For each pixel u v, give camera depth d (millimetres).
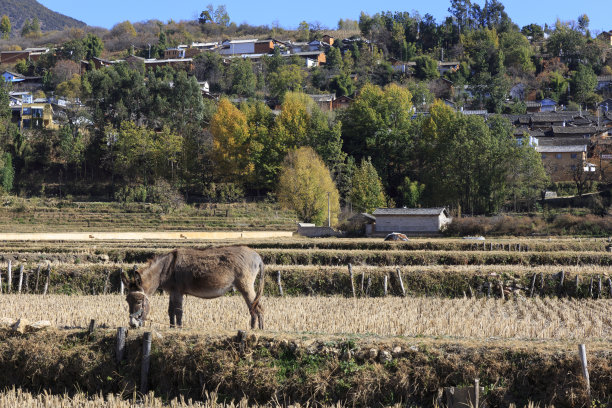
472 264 31812
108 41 189000
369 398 12523
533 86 140625
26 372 13852
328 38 175875
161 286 15070
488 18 186875
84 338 14055
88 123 96125
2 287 25703
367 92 92125
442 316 18312
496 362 12500
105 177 90188
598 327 16562
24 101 109625
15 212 71000
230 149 84812
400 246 40250
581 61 158125
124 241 43719
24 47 198250
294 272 25781
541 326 16391
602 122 107688
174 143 85938
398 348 12945
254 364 13117
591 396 11883
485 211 74062
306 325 15992
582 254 32156
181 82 96938
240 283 14992
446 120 86312
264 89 138000
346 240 45125
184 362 13336
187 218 70125
